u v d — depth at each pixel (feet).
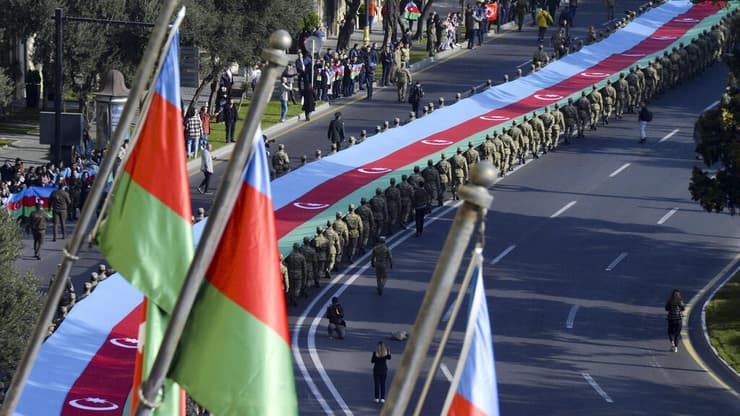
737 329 220.43
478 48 456.04
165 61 70.23
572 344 215.72
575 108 336.90
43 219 240.32
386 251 232.32
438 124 312.91
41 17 315.99
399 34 497.05
